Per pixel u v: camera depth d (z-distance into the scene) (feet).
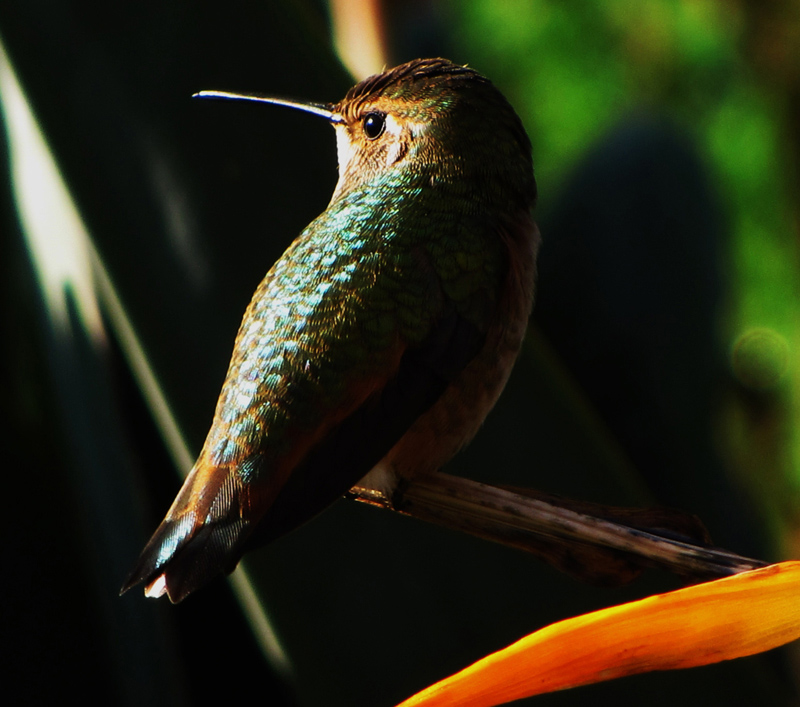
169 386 5.63
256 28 5.67
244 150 5.66
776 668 5.84
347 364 5.60
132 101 5.65
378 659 5.61
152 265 5.64
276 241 5.65
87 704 5.67
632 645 5.51
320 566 5.62
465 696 5.51
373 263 5.62
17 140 5.65
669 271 5.84
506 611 5.62
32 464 5.69
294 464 5.59
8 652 5.66
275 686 5.70
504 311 5.64
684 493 5.82
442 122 5.67
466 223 5.65
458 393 5.63
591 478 5.64
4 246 5.69
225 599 5.71
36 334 5.68
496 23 11.05
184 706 5.65
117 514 5.64
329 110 5.68
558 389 5.65
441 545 5.63
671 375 5.82
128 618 5.65
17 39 5.66
